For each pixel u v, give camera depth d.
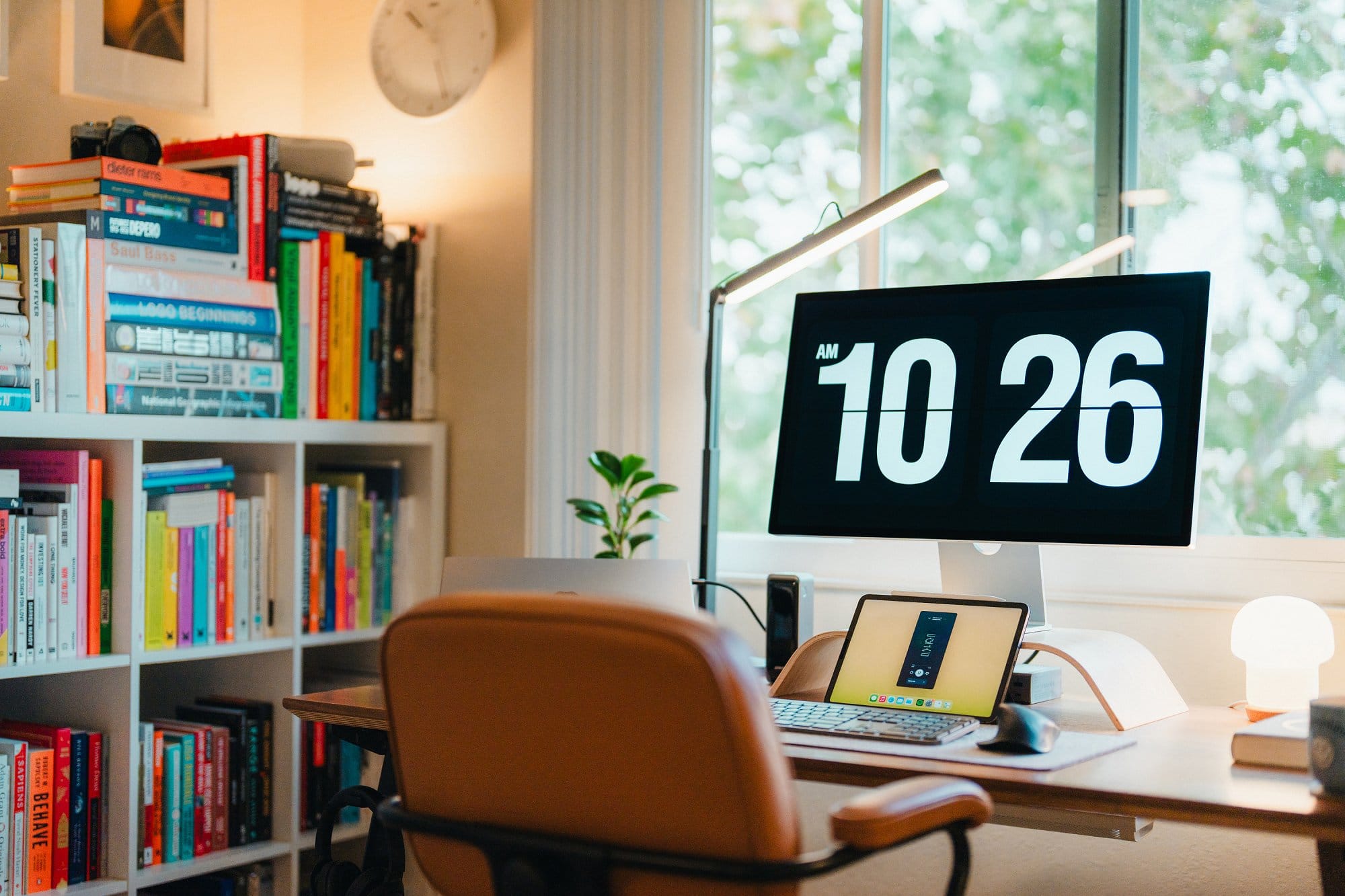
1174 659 2.04
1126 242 2.07
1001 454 1.83
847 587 2.34
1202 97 2.13
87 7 2.56
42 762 2.13
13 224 2.25
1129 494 1.72
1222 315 2.10
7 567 2.06
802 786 2.38
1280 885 1.98
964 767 1.38
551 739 1.15
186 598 2.33
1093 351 1.78
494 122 2.72
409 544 2.73
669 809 1.11
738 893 1.10
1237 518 2.08
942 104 2.37
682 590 1.80
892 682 1.72
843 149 2.46
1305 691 1.67
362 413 2.66
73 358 2.14
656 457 2.47
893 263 2.41
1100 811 1.28
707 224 2.48
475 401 2.74
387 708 1.26
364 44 2.90
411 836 1.30
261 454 2.52
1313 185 2.04
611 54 2.51
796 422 1.99
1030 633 1.77
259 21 2.89
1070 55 2.25
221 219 2.40
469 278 2.75
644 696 1.09
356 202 2.64
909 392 1.91
